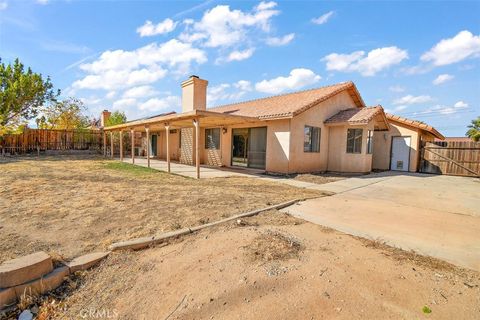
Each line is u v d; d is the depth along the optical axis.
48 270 2.94
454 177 13.25
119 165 14.73
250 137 14.38
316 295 2.63
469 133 30.84
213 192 7.50
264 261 3.30
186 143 18.27
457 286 2.84
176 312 2.45
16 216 4.93
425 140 16.61
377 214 5.67
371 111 13.29
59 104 24.77
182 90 16.94
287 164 12.15
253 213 5.34
